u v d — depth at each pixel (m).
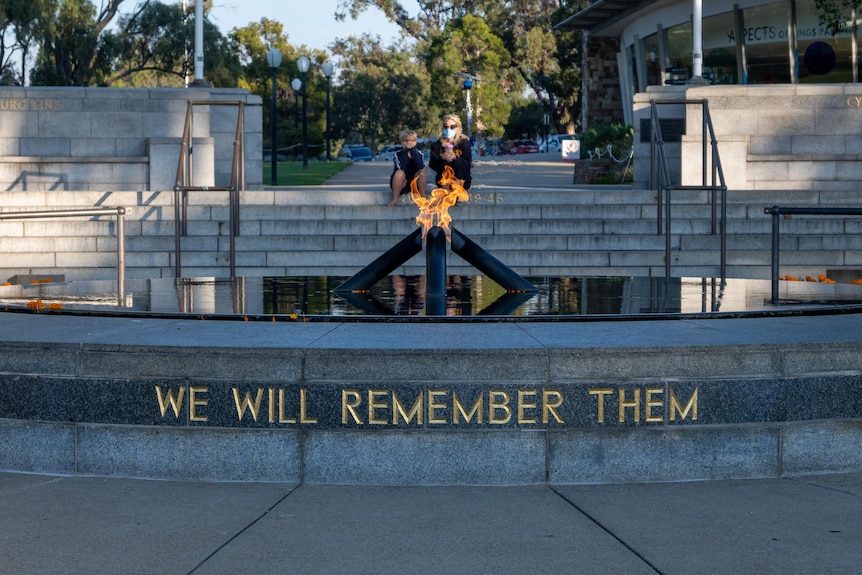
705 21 37.69
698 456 6.14
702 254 15.26
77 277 15.24
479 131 60.75
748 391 6.16
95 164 20.14
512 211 16.67
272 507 5.62
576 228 16.20
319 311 8.30
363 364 6.06
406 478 6.07
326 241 15.70
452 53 63.16
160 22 45.50
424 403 6.04
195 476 6.18
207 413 6.16
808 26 34.16
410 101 93.56
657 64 41.47
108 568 4.69
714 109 20.39
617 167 27.78
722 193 13.77
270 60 30.25
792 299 9.24
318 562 4.77
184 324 7.15
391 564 4.74
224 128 21.30
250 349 6.11
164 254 15.38
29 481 6.18
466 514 5.49
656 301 9.12
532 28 74.69
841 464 6.32
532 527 5.27
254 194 17.19
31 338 6.47
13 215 9.19
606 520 5.38
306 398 6.08
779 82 35.62
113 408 6.24
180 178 15.87
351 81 96.56
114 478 6.25
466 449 6.05
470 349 6.04
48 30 42.53
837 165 19.78
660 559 4.79
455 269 15.17
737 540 5.04
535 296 9.59
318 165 42.19
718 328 6.86
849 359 6.30
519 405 6.04
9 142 20.53
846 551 4.88
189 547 4.97
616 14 43.41
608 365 6.08
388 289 10.32
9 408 6.40
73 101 20.52
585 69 49.25
